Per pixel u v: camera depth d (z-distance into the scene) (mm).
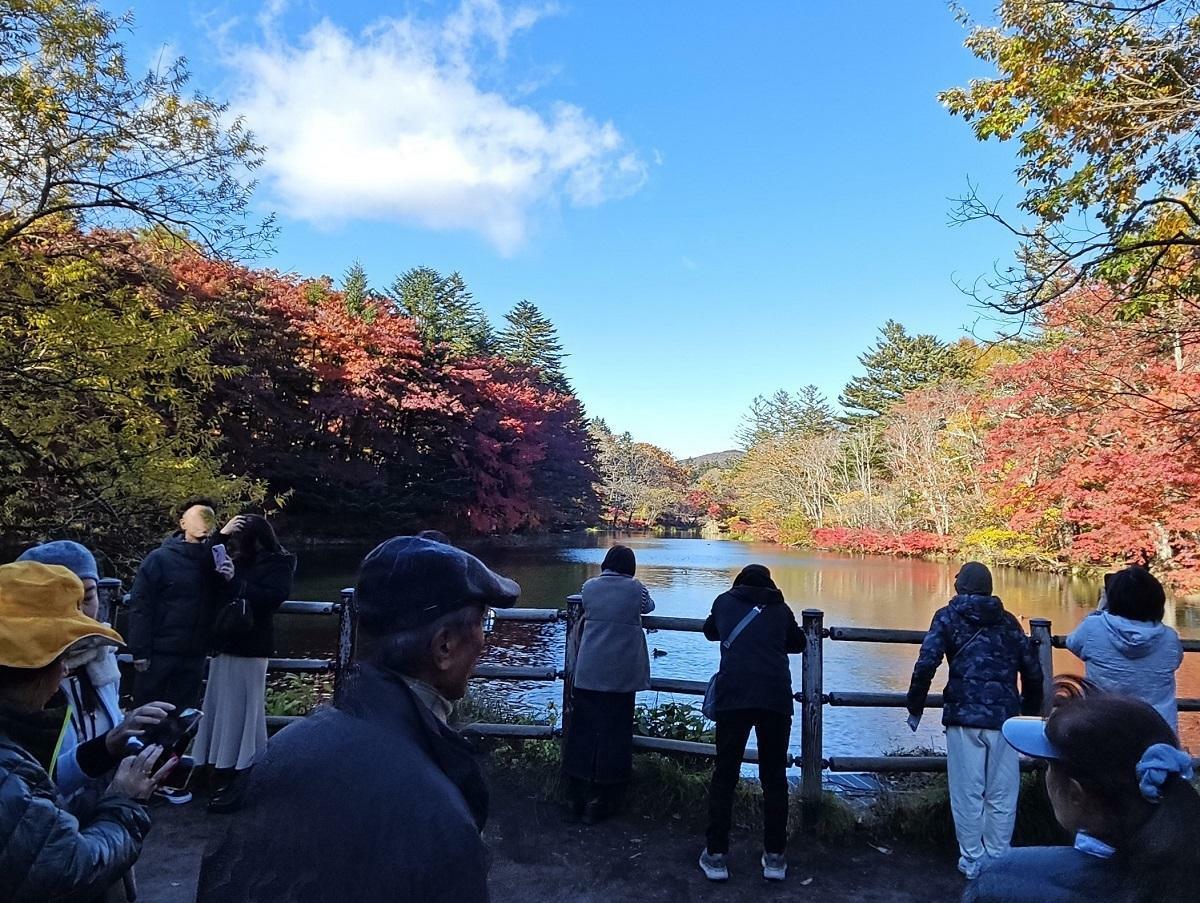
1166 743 1175
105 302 7605
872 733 7648
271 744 1053
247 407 21125
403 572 1154
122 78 7164
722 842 3182
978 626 3316
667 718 4633
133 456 7469
